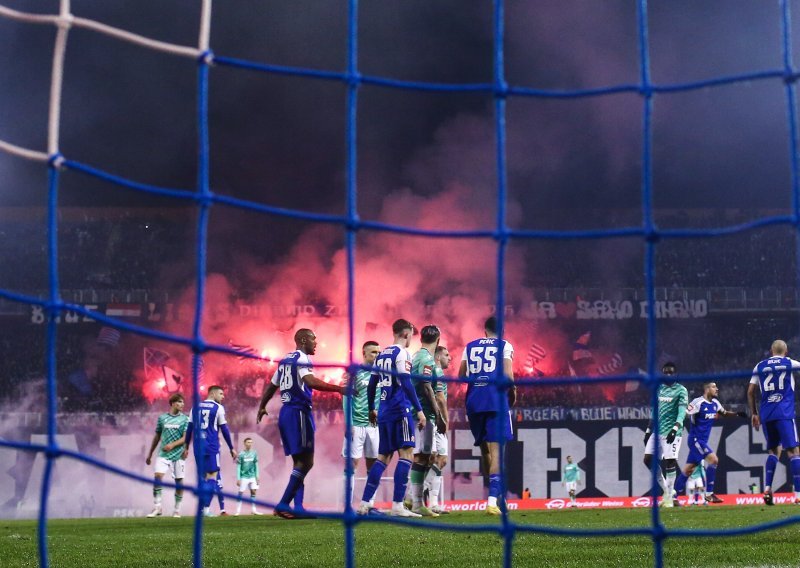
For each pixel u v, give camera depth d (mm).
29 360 43344
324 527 12852
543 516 16375
